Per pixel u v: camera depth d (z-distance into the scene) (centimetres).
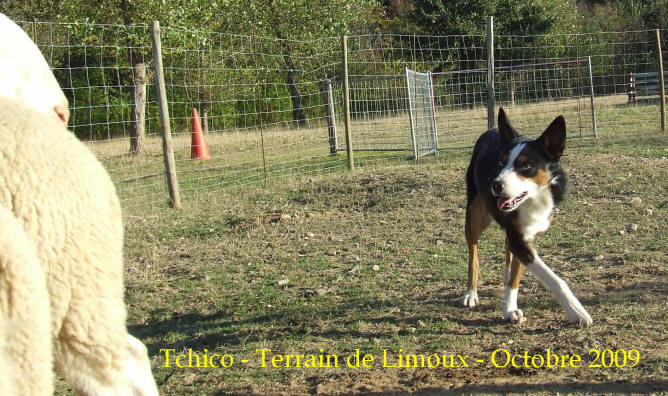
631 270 567
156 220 891
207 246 755
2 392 179
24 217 221
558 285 468
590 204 794
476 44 2877
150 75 2155
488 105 1287
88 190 239
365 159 1349
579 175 934
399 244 712
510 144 504
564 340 439
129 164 1488
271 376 418
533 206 482
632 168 948
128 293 607
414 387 386
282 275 637
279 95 2469
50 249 225
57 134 247
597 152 1130
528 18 2892
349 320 507
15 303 191
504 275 561
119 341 238
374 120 1792
